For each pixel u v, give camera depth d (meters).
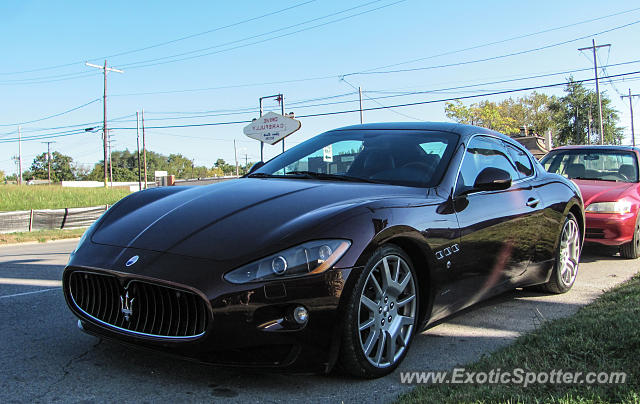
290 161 3.95
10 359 2.87
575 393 2.27
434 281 3.02
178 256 2.54
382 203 2.84
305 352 2.42
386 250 2.73
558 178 4.90
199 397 2.41
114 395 2.41
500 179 3.47
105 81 44.31
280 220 2.67
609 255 7.07
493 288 3.70
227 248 2.52
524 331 3.58
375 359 2.69
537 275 4.30
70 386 2.51
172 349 2.46
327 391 2.52
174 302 2.48
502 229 3.64
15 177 128.12
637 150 7.50
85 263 2.73
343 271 2.48
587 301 4.48
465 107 53.53
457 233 3.18
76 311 2.82
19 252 9.49
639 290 4.23
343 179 3.45
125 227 2.96
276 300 2.37
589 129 70.88
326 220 2.60
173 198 3.28
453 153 3.58
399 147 3.72
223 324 2.35
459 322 3.81
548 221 4.34
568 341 2.93
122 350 3.04
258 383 2.59
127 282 2.56
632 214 6.38
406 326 2.93
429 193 3.21
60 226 18.41
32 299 4.45
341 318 2.48
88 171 131.88
